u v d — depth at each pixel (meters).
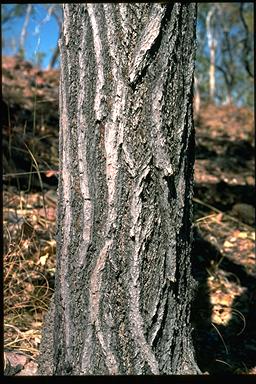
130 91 1.18
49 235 2.12
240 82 9.91
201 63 10.10
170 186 1.21
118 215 1.19
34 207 2.35
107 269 1.19
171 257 1.21
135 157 1.18
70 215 1.22
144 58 1.17
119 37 1.18
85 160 1.20
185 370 1.24
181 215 1.23
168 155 1.20
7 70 5.08
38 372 1.32
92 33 1.19
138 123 1.19
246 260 2.46
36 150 2.83
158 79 1.19
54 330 1.27
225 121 6.03
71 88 1.22
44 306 1.78
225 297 2.09
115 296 1.19
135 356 1.19
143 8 1.18
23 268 1.81
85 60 1.20
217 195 3.00
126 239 1.19
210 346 1.78
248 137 5.31
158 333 1.21
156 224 1.20
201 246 2.47
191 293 1.30
